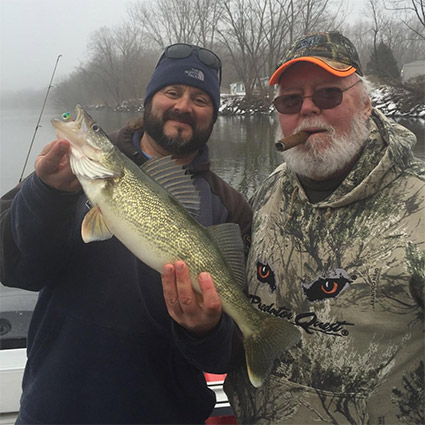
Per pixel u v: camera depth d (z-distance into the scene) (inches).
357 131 32.4
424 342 28.4
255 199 39.9
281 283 32.7
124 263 34.2
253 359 31.3
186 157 40.1
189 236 30.9
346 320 29.4
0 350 44.8
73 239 34.4
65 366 33.0
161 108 38.3
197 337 29.9
